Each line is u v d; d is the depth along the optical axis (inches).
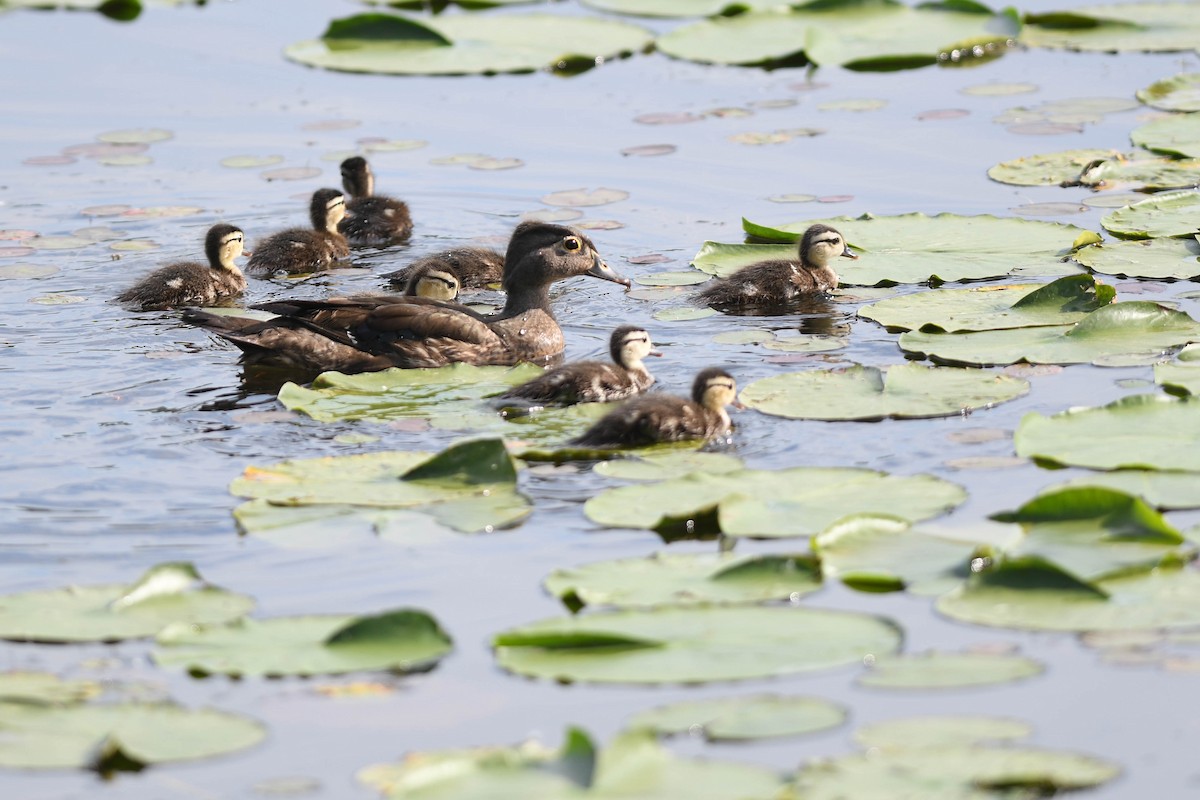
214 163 928.3
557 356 688.4
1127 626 417.4
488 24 1146.0
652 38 1123.9
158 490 526.3
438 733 383.2
